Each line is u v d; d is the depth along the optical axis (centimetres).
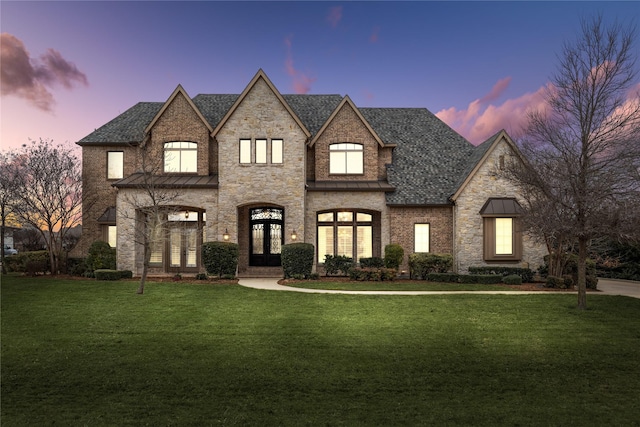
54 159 2278
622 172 1291
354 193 2327
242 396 793
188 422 686
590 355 1028
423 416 718
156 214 1747
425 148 2645
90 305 1458
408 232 2331
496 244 2228
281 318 1318
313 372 913
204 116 2472
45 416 704
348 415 719
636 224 1240
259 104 2250
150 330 1194
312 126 2536
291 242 2205
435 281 2002
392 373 912
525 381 877
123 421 687
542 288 1828
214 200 2227
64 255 2273
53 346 1059
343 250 2408
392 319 1314
